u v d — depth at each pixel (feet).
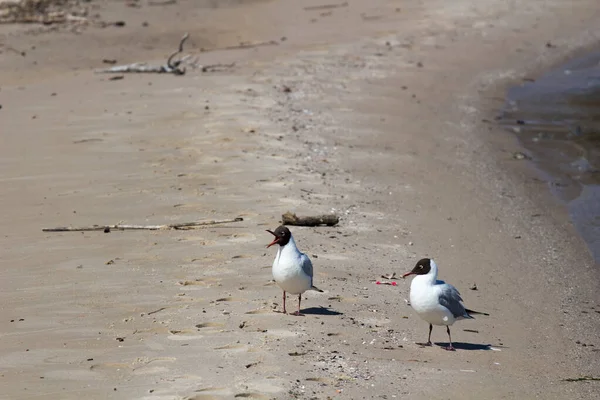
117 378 31.27
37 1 125.80
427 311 34.24
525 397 31.35
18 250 45.29
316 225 49.78
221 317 37.09
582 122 85.20
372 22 126.72
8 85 90.02
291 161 61.62
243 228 48.49
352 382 31.30
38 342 34.47
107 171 58.29
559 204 60.90
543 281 46.06
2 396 29.76
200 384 30.73
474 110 87.35
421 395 30.63
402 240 49.08
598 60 113.09
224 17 131.03
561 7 138.10
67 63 101.55
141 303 38.58
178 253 44.86
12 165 60.03
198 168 58.95
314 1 142.92
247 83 86.58
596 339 38.58
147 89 83.35
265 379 31.17
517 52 114.52
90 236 47.26
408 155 67.36
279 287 40.93
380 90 89.25
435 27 124.06
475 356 35.04
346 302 39.70
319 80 90.89
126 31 117.60
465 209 56.75
